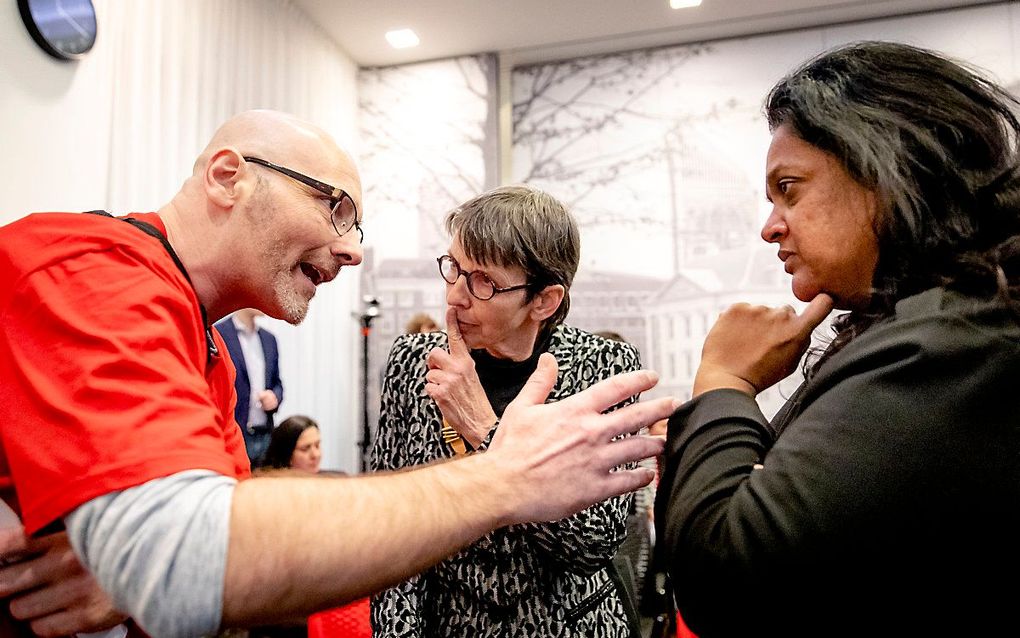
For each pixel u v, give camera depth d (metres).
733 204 4.66
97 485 0.52
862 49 0.65
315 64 4.60
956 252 0.57
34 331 0.61
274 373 3.74
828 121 0.61
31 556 0.67
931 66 0.62
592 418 0.67
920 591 0.49
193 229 0.93
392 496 0.59
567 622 0.99
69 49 2.66
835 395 0.54
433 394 0.99
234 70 3.85
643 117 4.86
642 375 0.71
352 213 1.01
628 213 4.81
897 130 0.59
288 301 0.99
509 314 1.06
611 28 4.66
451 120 5.01
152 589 0.51
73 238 0.68
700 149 4.74
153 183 3.20
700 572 0.56
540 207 1.08
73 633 0.67
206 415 0.60
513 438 0.67
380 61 5.12
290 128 0.97
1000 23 4.32
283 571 0.53
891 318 0.57
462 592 1.02
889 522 0.49
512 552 0.99
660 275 4.72
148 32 3.21
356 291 5.02
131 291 0.65
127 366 0.58
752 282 4.58
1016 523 0.47
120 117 3.04
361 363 4.99
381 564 0.56
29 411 0.58
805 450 0.53
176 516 0.52
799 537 0.50
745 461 0.59
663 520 0.65
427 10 4.46
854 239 0.62
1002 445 0.48
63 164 2.68
